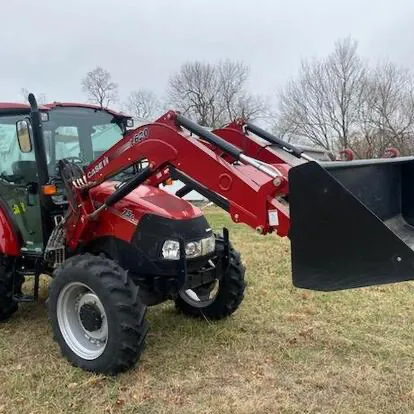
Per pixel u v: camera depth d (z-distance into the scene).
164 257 3.61
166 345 3.90
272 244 8.01
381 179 3.46
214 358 3.68
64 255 3.84
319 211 2.56
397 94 26.08
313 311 4.68
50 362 3.59
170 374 3.43
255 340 4.00
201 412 2.96
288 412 2.96
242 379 3.36
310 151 4.32
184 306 4.55
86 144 4.41
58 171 4.06
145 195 3.85
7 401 3.08
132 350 3.25
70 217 3.76
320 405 3.04
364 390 3.21
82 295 3.55
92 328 3.48
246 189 2.99
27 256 4.14
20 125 3.72
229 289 4.25
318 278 2.60
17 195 4.18
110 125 4.61
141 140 3.42
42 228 4.02
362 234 2.48
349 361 3.63
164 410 2.98
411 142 24.98
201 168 3.17
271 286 5.52
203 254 3.81
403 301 4.94
